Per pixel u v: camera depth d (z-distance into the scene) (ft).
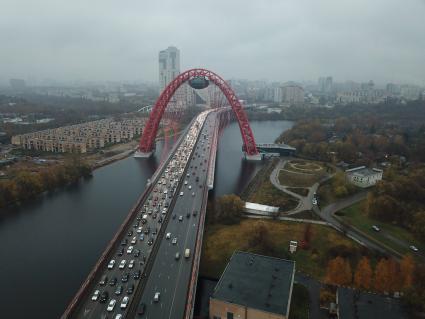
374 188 615.16
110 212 544.21
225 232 470.39
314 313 306.96
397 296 318.86
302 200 597.11
